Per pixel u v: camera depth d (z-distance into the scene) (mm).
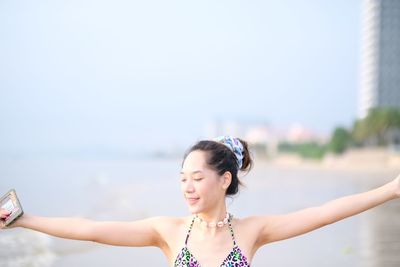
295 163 107812
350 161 79875
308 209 2816
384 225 13891
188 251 2680
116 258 9352
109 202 22312
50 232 2643
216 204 2707
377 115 78688
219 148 2699
